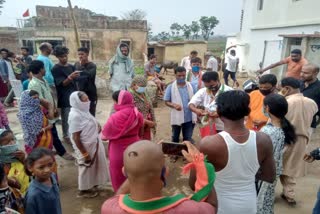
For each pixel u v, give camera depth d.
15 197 2.32
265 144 1.78
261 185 2.48
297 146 3.29
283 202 3.67
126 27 24.66
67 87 5.38
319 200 2.70
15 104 8.30
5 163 2.75
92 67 5.66
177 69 4.69
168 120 7.57
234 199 1.77
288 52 13.00
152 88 8.96
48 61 5.65
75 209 3.58
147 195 1.07
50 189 2.36
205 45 26.75
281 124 2.65
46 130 3.88
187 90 4.83
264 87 3.37
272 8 15.51
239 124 1.74
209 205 1.17
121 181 3.39
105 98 10.02
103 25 24.22
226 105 1.70
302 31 13.04
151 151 1.06
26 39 24.41
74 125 3.45
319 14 11.92
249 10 18.28
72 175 4.47
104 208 1.13
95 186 4.07
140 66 22.41
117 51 5.79
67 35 23.44
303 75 4.36
